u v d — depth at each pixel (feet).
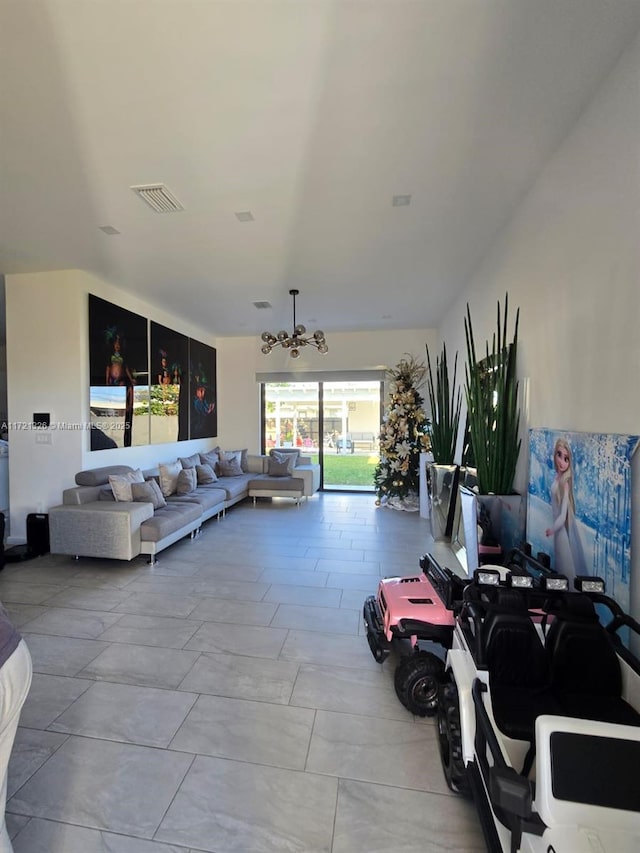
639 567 5.10
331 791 4.81
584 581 5.33
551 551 7.27
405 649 7.63
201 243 11.32
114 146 7.22
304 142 7.16
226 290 15.53
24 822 4.41
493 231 10.60
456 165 7.82
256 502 21.74
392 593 7.07
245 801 4.68
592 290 6.17
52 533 12.05
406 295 16.24
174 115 6.45
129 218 9.87
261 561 12.56
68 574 11.48
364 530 16.10
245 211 9.55
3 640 3.42
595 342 6.09
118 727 5.77
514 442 8.64
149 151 7.36
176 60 5.41
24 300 13.74
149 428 17.48
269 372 24.23
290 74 5.67
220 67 5.54
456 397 16.31
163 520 12.67
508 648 4.80
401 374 20.68
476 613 5.00
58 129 6.75
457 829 4.38
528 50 5.31
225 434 24.81
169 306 17.75
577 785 3.19
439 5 4.72
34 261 12.64
